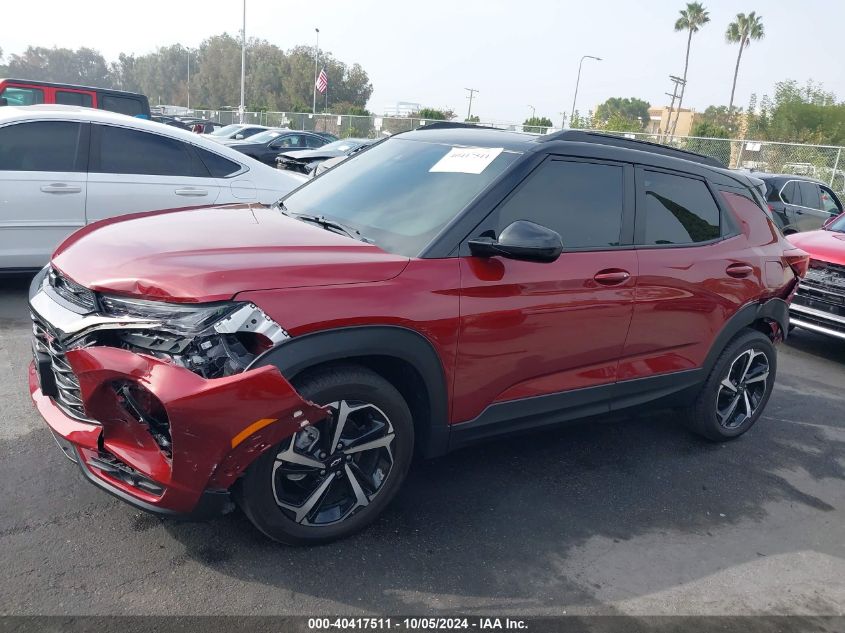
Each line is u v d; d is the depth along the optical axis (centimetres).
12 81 1380
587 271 351
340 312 273
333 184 401
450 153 376
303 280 272
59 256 303
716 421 454
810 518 384
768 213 480
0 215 586
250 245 292
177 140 661
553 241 300
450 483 373
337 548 304
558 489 380
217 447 250
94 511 313
